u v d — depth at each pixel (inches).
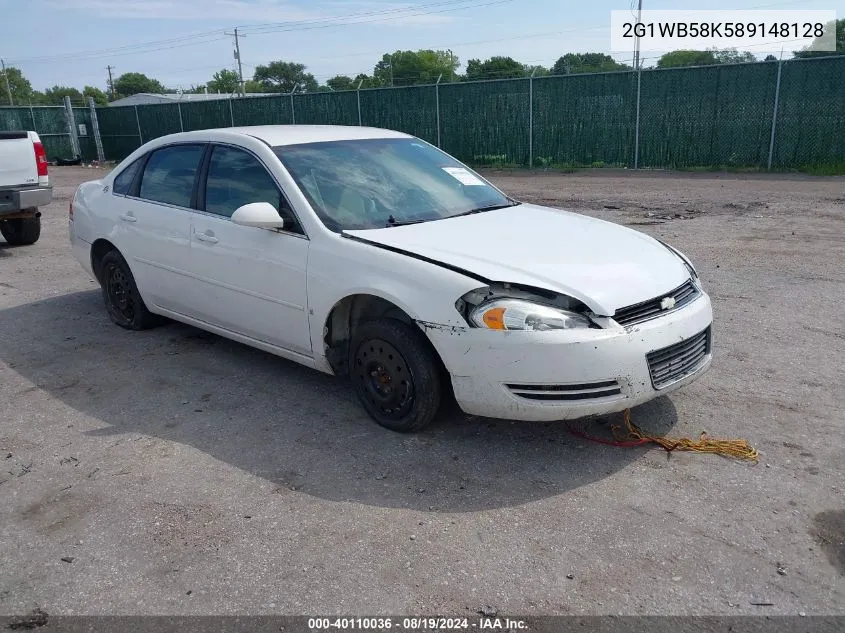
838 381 182.2
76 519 134.9
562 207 483.5
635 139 715.4
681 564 116.6
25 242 402.3
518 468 147.2
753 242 344.5
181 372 205.3
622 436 158.2
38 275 327.6
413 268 150.9
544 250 157.5
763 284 270.4
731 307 244.1
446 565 118.5
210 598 112.8
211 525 131.4
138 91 4065.0
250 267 183.3
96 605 112.3
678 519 128.3
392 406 162.1
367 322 161.8
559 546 122.3
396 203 182.7
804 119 626.8
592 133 738.2
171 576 118.1
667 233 374.9
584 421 165.8
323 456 154.9
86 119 1174.3
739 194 512.4
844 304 243.4
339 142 199.8
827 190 514.3
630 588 111.8
